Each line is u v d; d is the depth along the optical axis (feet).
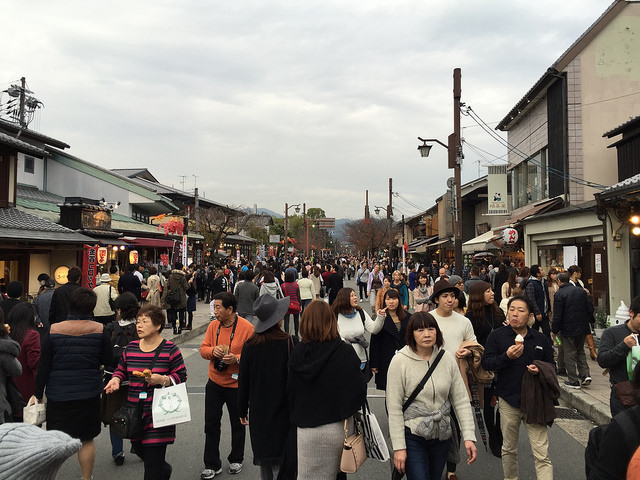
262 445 11.94
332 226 277.03
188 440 18.80
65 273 51.65
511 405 13.57
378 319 18.79
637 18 58.54
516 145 76.28
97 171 86.38
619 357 13.39
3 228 42.16
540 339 13.92
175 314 41.98
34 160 74.08
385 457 10.84
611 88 57.98
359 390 10.80
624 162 47.29
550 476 12.81
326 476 10.62
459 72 54.75
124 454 17.38
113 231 70.90
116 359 15.61
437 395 11.57
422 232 167.32
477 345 15.61
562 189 58.85
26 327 17.16
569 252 47.62
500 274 38.50
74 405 13.53
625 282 37.63
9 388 14.73
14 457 4.08
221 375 15.64
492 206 63.46
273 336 12.37
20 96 84.69
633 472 6.13
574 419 21.43
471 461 11.13
